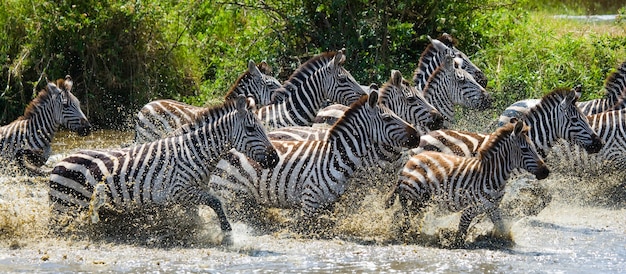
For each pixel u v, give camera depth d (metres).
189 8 42.06
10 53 40.09
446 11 39.97
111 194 21.84
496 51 40.34
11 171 28.92
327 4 38.91
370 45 37.91
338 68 28.47
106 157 22.22
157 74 41.28
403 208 22.66
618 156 27.09
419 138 22.77
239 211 23.64
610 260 21.36
